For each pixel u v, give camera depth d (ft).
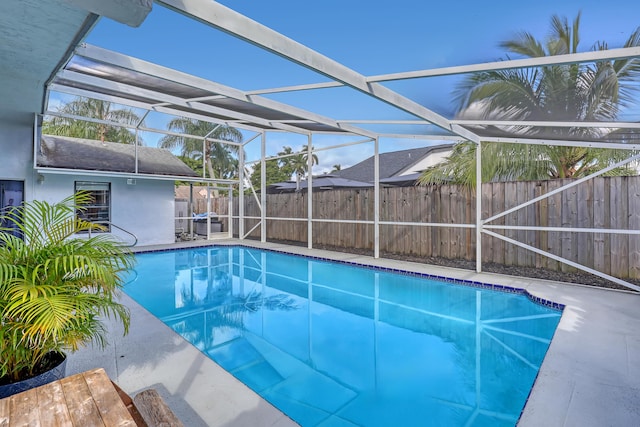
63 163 36.24
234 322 19.36
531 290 21.22
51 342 8.76
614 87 14.32
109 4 7.29
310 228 40.16
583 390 10.07
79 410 6.39
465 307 21.68
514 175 30.68
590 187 23.59
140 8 7.50
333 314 20.86
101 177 40.27
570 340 13.67
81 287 9.21
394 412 11.10
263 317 20.30
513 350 15.81
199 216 58.49
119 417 6.22
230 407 9.34
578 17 11.30
